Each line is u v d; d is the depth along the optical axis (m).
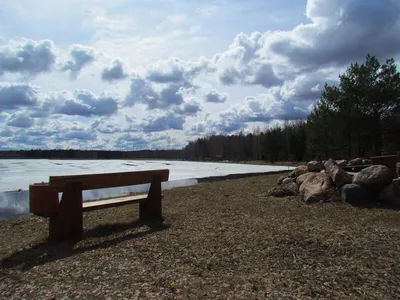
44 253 4.56
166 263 3.97
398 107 22.27
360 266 3.68
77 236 5.27
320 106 27.67
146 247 4.66
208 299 2.96
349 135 23.94
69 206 5.21
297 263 3.86
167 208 8.20
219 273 3.62
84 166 49.16
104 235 5.47
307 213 6.79
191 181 21.30
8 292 3.25
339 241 4.62
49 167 44.31
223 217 6.76
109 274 3.65
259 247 4.50
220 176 25.81
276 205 7.96
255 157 90.69
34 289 3.30
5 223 7.78
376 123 22.11
